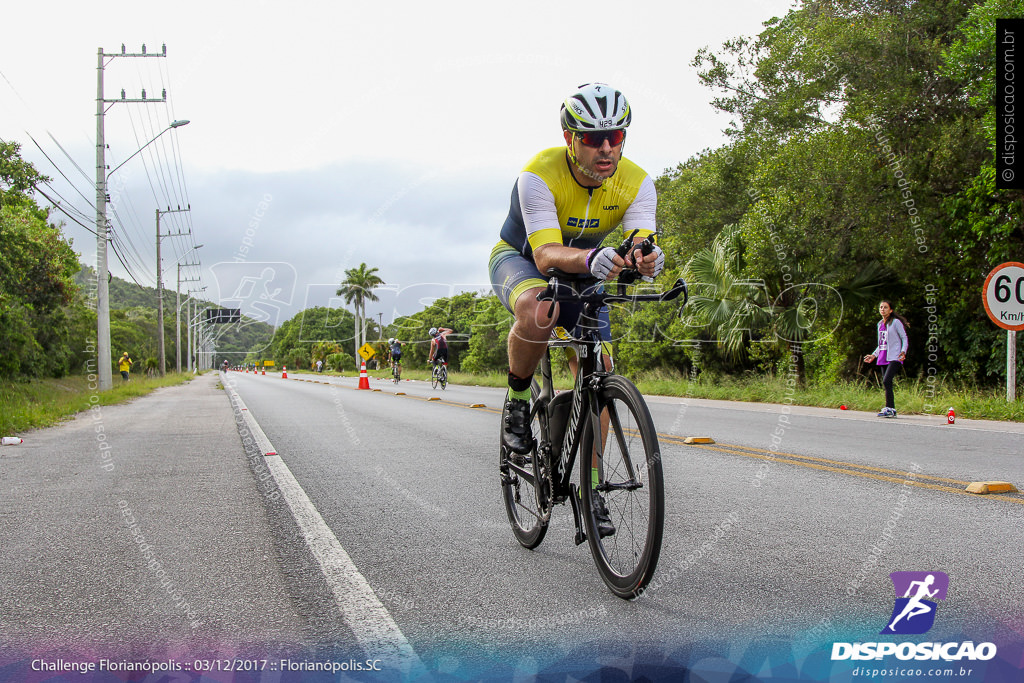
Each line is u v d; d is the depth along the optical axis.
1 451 8.05
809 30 14.85
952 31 13.97
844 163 13.80
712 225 17.42
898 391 12.76
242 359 100.19
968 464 5.98
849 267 14.77
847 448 7.07
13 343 20.59
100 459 7.20
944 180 13.66
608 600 2.91
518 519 3.87
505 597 2.96
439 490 5.30
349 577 3.24
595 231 3.46
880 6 14.72
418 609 2.85
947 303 14.20
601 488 2.99
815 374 19.16
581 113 2.93
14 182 21.62
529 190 3.18
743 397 15.67
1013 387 10.41
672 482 5.38
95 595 3.05
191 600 2.98
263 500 4.98
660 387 18.48
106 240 22.31
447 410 13.31
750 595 2.93
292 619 2.76
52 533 4.11
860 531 3.85
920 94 13.80
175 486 5.57
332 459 6.97
